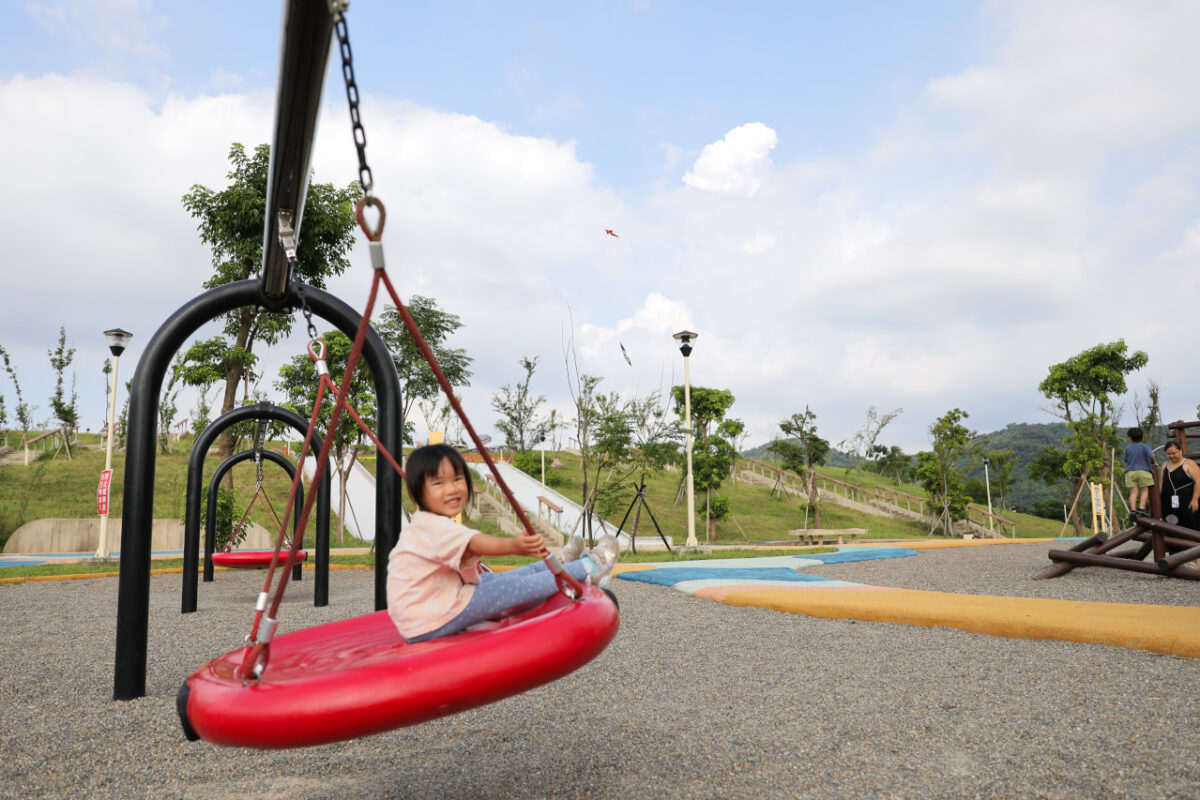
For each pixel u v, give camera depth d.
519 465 40.53
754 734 3.36
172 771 3.17
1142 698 3.66
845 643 5.45
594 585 3.00
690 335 18.83
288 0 2.49
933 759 2.95
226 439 18.61
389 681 2.02
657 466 18.83
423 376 20.25
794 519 35.25
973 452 35.12
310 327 5.38
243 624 7.37
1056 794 2.56
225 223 17.91
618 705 3.93
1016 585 8.45
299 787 2.93
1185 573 7.81
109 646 6.36
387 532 5.81
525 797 2.73
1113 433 29.91
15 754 3.43
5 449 32.59
